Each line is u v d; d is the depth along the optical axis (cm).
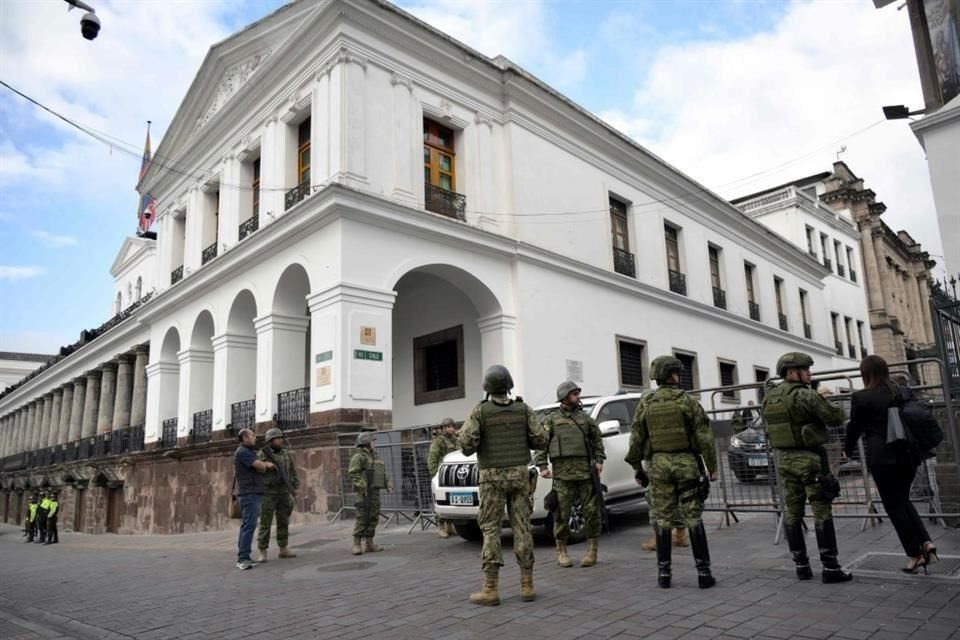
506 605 518
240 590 671
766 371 2809
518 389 1623
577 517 809
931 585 486
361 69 1449
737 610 456
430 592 586
